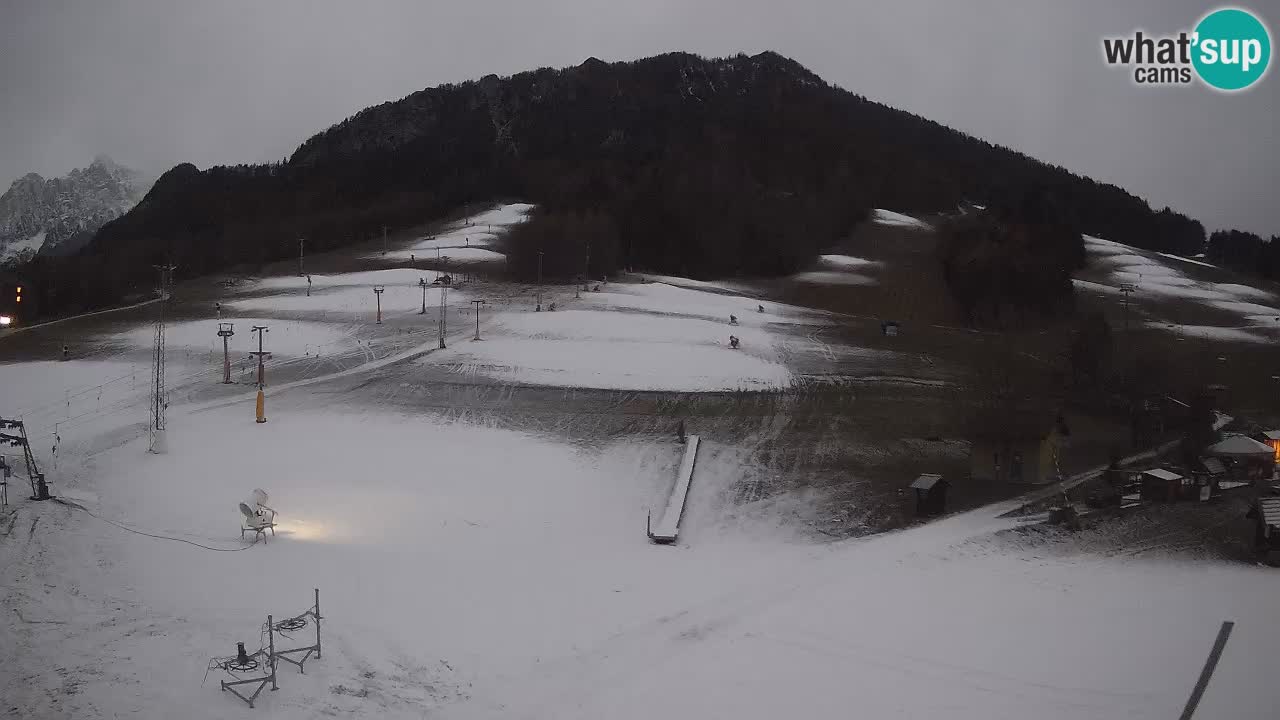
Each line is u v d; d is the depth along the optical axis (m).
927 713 21.33
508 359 80.81
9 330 99.00
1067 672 23.83
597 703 21.39
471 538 37.31
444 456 52.12
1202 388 61.12
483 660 23.59
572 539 38.91
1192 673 23.77
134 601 25.39
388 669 22.14
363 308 112.50
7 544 29.70
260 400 58.00
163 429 49.16
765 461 52.09
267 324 100.19
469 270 154.12
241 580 28.00
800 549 37.44
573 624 27.03
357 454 51.53
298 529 35.91
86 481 41.75
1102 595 30.42
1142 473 43.06
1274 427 62.31
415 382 71.44
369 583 28.97
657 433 58.03
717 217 190.50
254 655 21.06
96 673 20.45
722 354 86.44
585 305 117.06
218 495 40.59
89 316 108.69
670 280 159.38
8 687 19.55
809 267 182.88
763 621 27.80
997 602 29.78
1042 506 42.47
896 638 26.34
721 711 21.17
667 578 32.75
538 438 56.78
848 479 48.47
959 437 57.41
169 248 181.25
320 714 19.31
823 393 70.75
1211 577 32.31
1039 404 60.41
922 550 36.22
